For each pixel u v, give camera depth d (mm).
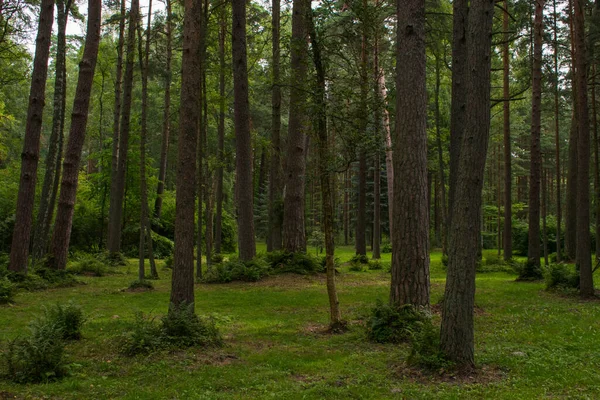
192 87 8766
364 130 9523
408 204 9219
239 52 18016
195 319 8391
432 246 42844
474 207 6332
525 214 50125
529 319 10297
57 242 17531
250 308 11930
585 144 13070
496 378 6203
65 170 17844
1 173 30422
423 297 9094
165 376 6465
